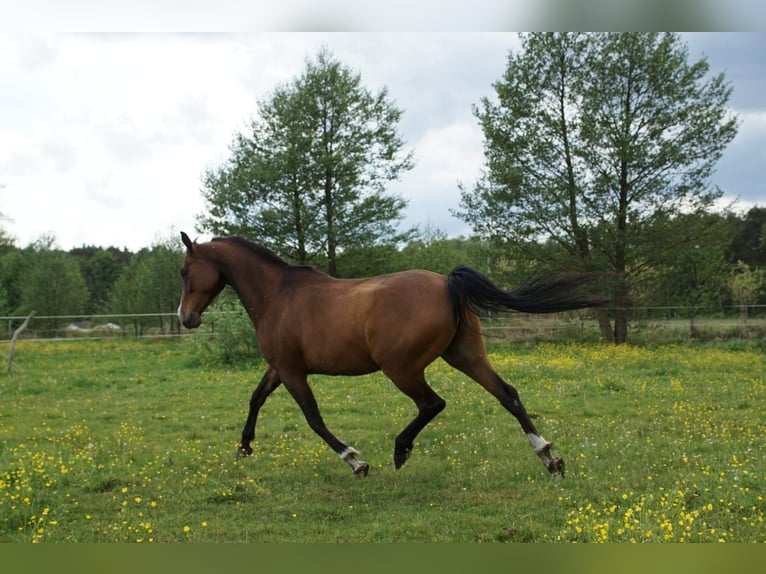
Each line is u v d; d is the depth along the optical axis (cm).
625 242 2347
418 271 639
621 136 2300
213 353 1828
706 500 520
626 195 2417
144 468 692
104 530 514
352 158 2670
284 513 550
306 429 918
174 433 913
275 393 1240
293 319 663
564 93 2478
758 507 505
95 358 2058
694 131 2312
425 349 612
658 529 461
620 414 966
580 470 633
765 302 3228
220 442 848
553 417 954
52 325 3475
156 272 3428
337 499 587
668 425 862
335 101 2689
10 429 948
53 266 3572
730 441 751
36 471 656
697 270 2428
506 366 1555
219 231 2697
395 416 986
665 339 2389
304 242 2691
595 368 1542
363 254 2770
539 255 2491
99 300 4884
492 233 2533
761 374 1398
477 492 587
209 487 625
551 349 2122
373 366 642
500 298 610
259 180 2589
